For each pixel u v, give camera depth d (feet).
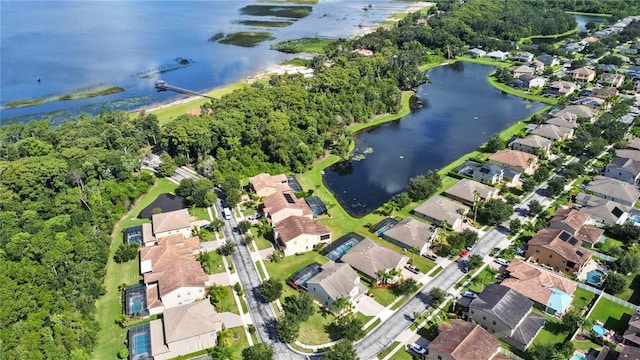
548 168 546.67
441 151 626.64
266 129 601.62
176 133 574.56
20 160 515.09
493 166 533.14
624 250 406.62
